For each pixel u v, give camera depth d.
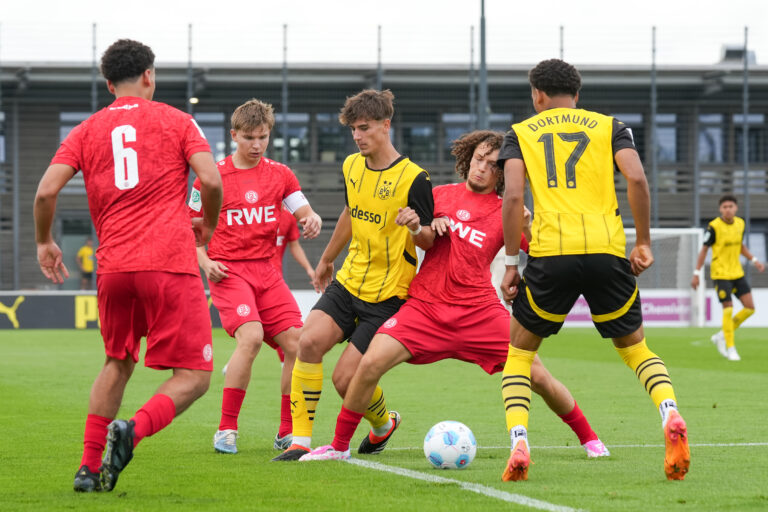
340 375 14.12
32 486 11.70
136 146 11.46
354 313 14.34
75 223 70.50
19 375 30.09
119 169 11.42
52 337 52.19
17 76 69.38
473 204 14.12
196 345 11.54
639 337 12.34
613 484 11.46
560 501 10.33
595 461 13.55
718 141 76.75
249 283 16.38
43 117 71.31
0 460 14.02
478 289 13.90
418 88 73.62
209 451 15.08
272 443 16.25
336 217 72.75
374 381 13.64
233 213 16.52
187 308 11.48
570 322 66.19
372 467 13.09
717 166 76.00
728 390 25.33
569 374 30.62
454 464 12.86
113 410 11.64
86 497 10.86
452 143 14.65
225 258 16.48
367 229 14.12
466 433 12.97
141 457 14.31
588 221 11.82
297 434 14.17
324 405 21.92
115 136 11.48
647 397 23.64
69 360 36.31
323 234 69.44
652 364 12.16
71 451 14.95
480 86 58.69
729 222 37.16
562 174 12.00
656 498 10.49
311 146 73.50
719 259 37.41
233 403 15.05
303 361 14.13
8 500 10.67
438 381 28.62
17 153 70.31
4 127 70.56
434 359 13.95
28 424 18.50
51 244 11.70
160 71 70.44
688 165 75.19
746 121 67.88
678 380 28.38
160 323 11.43
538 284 11.92
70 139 11.57
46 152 71.38
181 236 11.49
